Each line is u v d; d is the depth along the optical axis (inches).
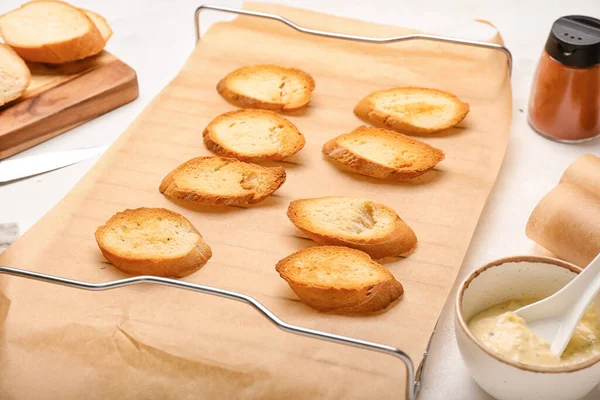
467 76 37.2
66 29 37.9
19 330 28.4
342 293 28.4
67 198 32.0
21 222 32.7
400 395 27.0
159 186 32.6
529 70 39.0
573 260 30.3
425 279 29.7
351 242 30.2
